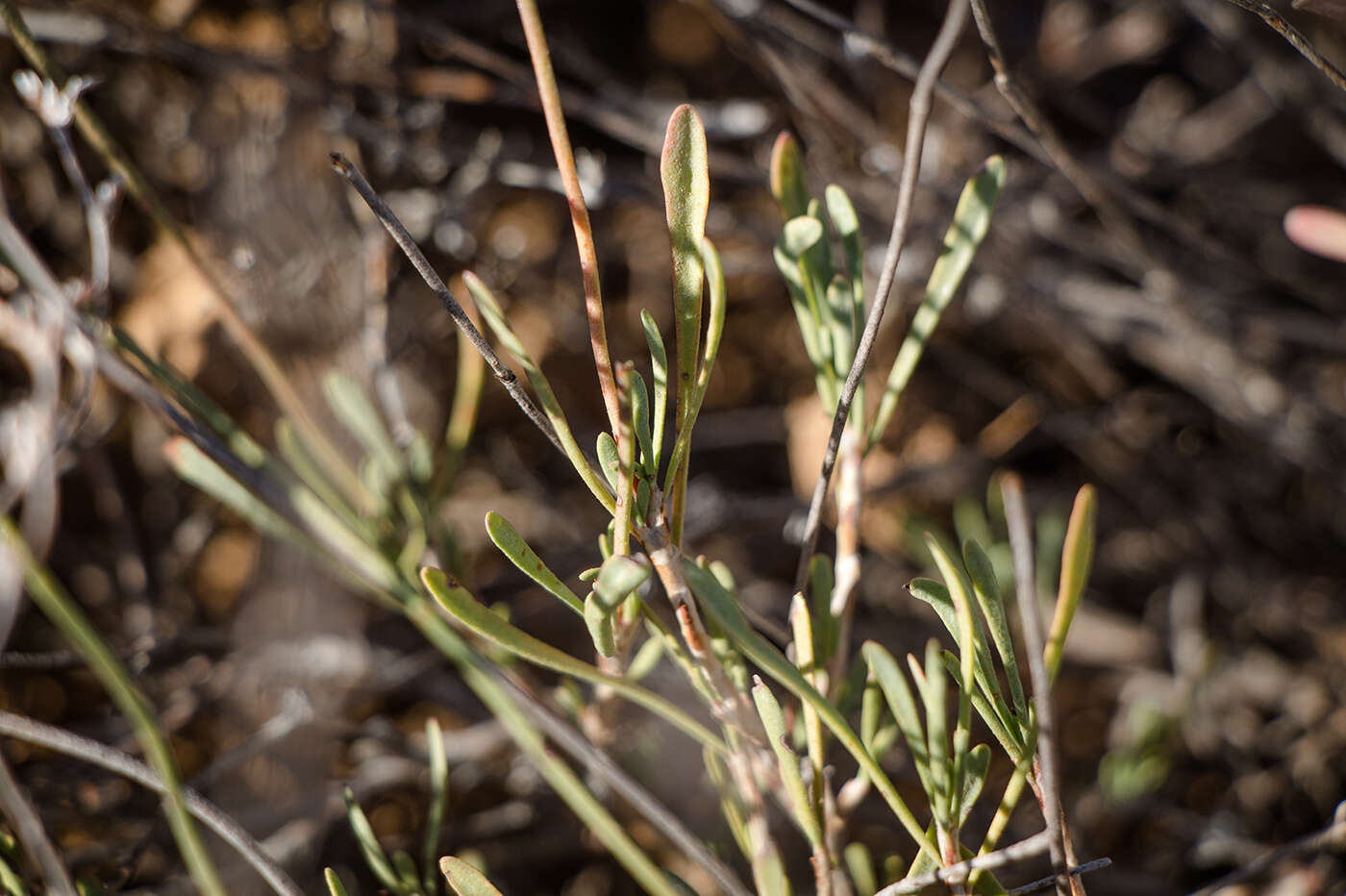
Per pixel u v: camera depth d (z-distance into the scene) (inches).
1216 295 31.3
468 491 31.9
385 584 18.6
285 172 28.3
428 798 26.8
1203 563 32.6
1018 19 36.4
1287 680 30.3
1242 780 28.3
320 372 27.6
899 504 32.8
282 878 17.0
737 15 26.9
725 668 17.3
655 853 23.5
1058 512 32.9
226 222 28.2
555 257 33.9
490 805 27.3
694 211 15.7
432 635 18.1
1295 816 28.1
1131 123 36.9
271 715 24.3
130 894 20.1
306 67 27.2
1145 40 35.2
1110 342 33.7
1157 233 33.6
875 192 28.6
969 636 15.9
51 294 18.3
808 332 17.3
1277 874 21.2
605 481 16.6
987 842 16.6
